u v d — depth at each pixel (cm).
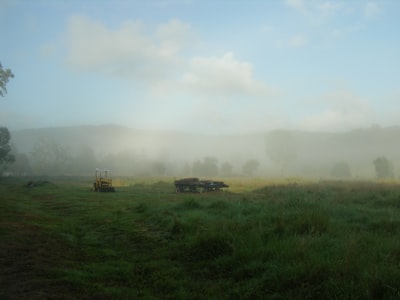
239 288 597
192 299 577
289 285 583
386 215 1216
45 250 853
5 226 1097
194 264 764
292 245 731
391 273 542
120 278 677
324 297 529
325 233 856
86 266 739
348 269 579
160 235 1084
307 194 2128
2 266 705
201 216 1291
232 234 870
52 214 1628
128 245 974
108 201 2247
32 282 619
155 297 584
